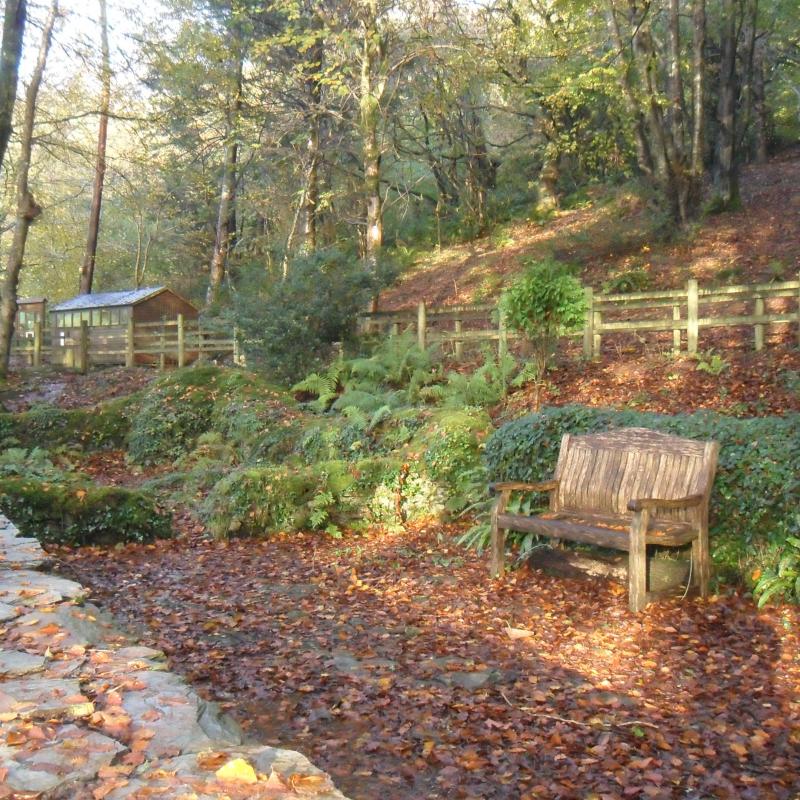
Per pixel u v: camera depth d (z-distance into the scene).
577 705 4.63
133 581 7.43
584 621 6.07
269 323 16.02
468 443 9.52
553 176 27.92
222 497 9.61
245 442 13.49
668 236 20.62
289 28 18.81
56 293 41.91
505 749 4.12
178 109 23.41
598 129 26.62
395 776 3.88
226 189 27.73
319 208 22.55
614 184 27.94
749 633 5.68
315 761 4.03
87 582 7.34
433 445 9.69
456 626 6.00
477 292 21.78
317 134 22.73
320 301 15.91
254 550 8.80
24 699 3.13
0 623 4.11
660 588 6.41
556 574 7.11
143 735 2.89
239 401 14.59
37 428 15.80
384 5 18.77
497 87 25.59
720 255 18.80
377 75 19.30
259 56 23.11
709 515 6.72
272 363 16.19
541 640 5.71
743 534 6.51
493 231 27.55
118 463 14.95
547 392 12.43
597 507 7.19
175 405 15.21
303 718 4.48
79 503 8.85
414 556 8.21
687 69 23.52
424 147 27.66
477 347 15.88
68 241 37.03
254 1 22.94
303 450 12.23
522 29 19.91
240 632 5.96
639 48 18.86
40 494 8.80
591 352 13.48
